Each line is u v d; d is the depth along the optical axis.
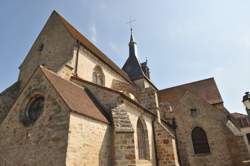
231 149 18.42
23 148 9.20
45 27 20.23
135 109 13.91
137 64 31.98
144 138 14.31
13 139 9.77
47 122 9.12
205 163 19.12
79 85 13.86
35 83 10.64
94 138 9.71
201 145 20.28
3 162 9.45
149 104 18.28
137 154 12.78
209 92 27.50
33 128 9.41
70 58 15.53
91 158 9.17
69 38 17.20
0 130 10.48
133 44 35.22
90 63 17.98
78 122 8.98
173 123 21.78
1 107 14.59
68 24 20.50
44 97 10.01
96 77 18.84
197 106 21.92
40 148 8.70
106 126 10.91
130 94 20.38
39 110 10.02
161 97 29.83
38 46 19.70
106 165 10.02
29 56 20.06
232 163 18.00
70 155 8.04
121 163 10.27
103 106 12.57
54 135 8.60
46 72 10.99
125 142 10.72
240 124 27.20
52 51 17.81
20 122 10.04
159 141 15.36
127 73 31.28
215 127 20.20
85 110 9.91
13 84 17.06
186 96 22.91
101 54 22.53
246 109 10.59
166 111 22.73
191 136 20.92
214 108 21.11
